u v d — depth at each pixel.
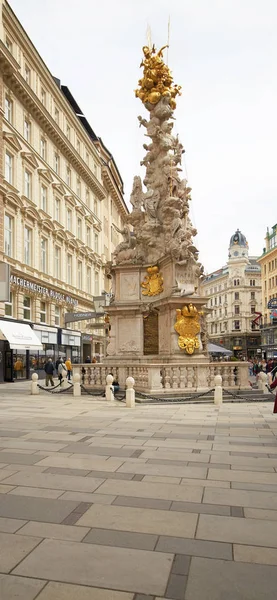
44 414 12.79
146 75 21.39
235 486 5.98
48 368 23.58
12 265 28.47
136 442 8.79
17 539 4.31
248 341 102.75
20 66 31.56
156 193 20.72
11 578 3.58
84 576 3.62
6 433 9.77
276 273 68.31
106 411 13.40
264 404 15.12
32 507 5.18
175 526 4.64
